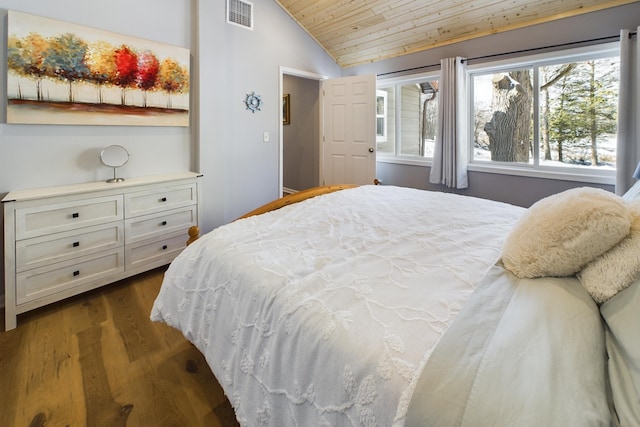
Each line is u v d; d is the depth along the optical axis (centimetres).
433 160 392
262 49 384
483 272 113
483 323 79
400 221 177
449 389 64
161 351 186
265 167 401
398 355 76
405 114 458
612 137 299
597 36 283
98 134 269
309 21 416
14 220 203
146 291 258
